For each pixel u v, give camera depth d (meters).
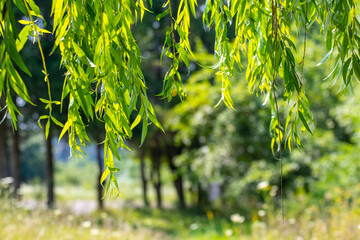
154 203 23.14
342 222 5.64
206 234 9.83
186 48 2.03
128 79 1.82
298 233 5.98
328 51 2.01
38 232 5.62
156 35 16.09
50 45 12.77
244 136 10.93
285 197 10.91
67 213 7.72
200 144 15.07
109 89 1.77
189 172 14.18
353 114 7.91
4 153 15.80
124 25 1.85
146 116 1.81
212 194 20.08
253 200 12.60
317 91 9.18
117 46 1.82
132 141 15.88
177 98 15.65
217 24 2.04
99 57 1.71
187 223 13.57
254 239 6.53
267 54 2.01
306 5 1.93
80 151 1.80
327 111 10.02
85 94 1.76
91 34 1.82
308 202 9.20
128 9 1.88
